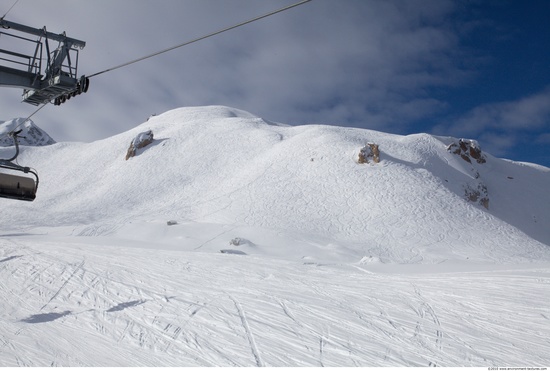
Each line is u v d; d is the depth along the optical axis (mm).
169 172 96062
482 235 56562
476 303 9070
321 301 9797
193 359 6711
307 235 52688
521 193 92125
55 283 12688
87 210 82125
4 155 128250
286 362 6488
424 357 6543
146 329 8297
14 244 22828
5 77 10742
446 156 87625
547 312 8188
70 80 10703
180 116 154125
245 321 8492
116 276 13398
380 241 52938
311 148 82188
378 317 8516
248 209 65062
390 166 73125
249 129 111625
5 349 7215
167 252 20047
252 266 15156
